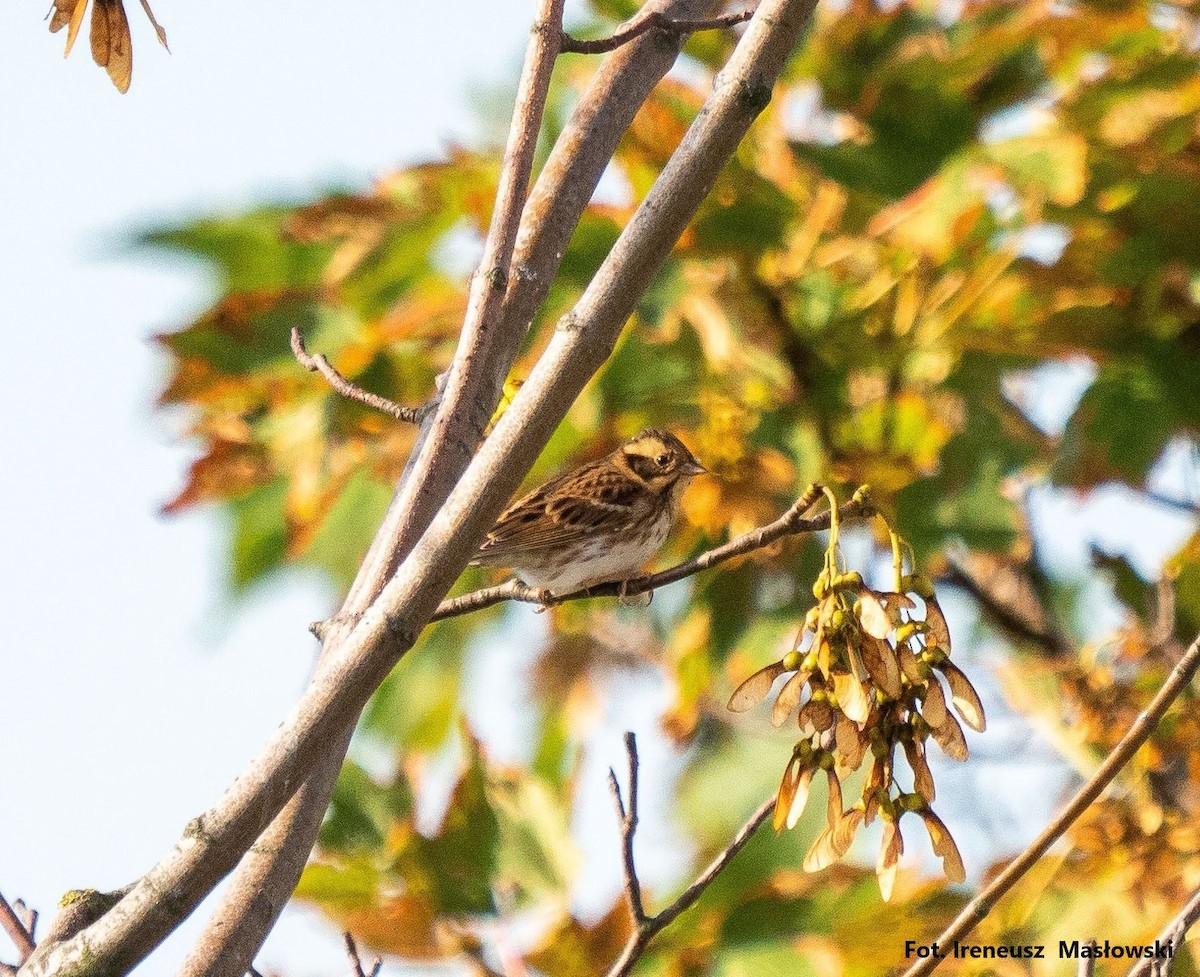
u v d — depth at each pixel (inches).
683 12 344.8
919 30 508.1
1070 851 416.8
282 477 509.4
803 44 502.9
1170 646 459.8
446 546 243.1
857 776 460.8
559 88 517.3
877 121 493.7
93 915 249.1
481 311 291.6
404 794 386.9
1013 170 462.9
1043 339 478.6
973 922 276.7
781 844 408.2
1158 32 489.4
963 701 249.1
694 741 540.1
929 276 480.7
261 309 507.2
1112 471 472.1
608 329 250.4
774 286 492.4
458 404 291.9
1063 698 460.4
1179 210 468.4
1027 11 495.2
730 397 490.6
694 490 490.6
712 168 254.7
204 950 252.8
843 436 492.4
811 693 252.4
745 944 377.7
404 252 505.0
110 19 255.4
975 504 480.4
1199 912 293.9
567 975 372.2
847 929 382.3
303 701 236.1
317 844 380.2
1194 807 444.5
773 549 487.8
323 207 514.6
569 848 380.2
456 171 507.2
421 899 373.1
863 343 489.1
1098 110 470.9
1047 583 555.8
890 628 248.4
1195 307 478.3
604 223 470.3
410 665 526.3
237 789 231.0
